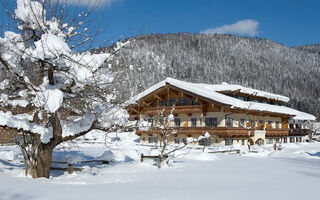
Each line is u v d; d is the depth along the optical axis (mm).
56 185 9000
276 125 49250
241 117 40500
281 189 8711
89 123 11453
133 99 11906
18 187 8211
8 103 10156
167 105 41312
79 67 9953
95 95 11062
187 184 9586
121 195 7559
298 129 56844
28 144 11672
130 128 12648
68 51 9281
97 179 10938
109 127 11883
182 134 39562
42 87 10391
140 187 8930
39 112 9828
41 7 10312
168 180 10523
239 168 14602
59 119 11250
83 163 16609
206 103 37594
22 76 9883
